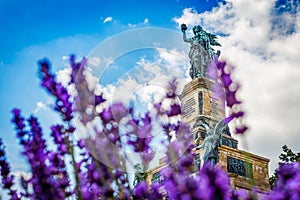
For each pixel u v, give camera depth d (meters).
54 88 3.31
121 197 2.99
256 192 3.15
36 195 3.44
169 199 2.71
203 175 2.53
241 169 16.08
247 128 3.09
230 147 16.34
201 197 2.38
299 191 2.73
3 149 3.86
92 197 3.34
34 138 3.55
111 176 3.08
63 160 3.59
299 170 2.93
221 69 3.17
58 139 3.59
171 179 2.64
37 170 3.43
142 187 3.03
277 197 2.79
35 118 3.67
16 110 3.65
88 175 3.25
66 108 3.32
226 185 2.49
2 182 3.77
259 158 16.84
